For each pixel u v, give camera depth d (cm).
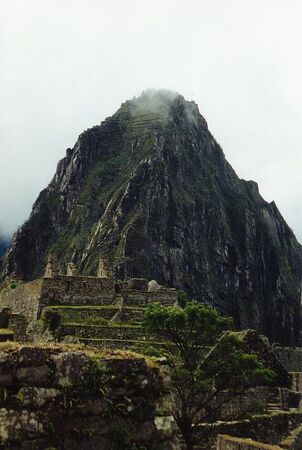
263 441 2550
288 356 4759
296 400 2994
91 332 3338
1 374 828
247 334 3206
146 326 2545
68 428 834
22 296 4081
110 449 848
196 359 2495
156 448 878
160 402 912
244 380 2423
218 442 2167
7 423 807
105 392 871
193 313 2484
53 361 860
